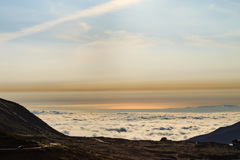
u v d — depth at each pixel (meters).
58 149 122.56
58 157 113.56
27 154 107.44
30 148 114.38
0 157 99.69
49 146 122.62
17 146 114.19
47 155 112.12
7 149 108.88
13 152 106.19
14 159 100.38
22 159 102.06
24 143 118.88
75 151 130.50
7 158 100.00
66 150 126.44
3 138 119.69
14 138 121.75
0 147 110.38
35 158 106.31
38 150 113.88
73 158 119.25
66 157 117.31
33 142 123.50
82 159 122.19
